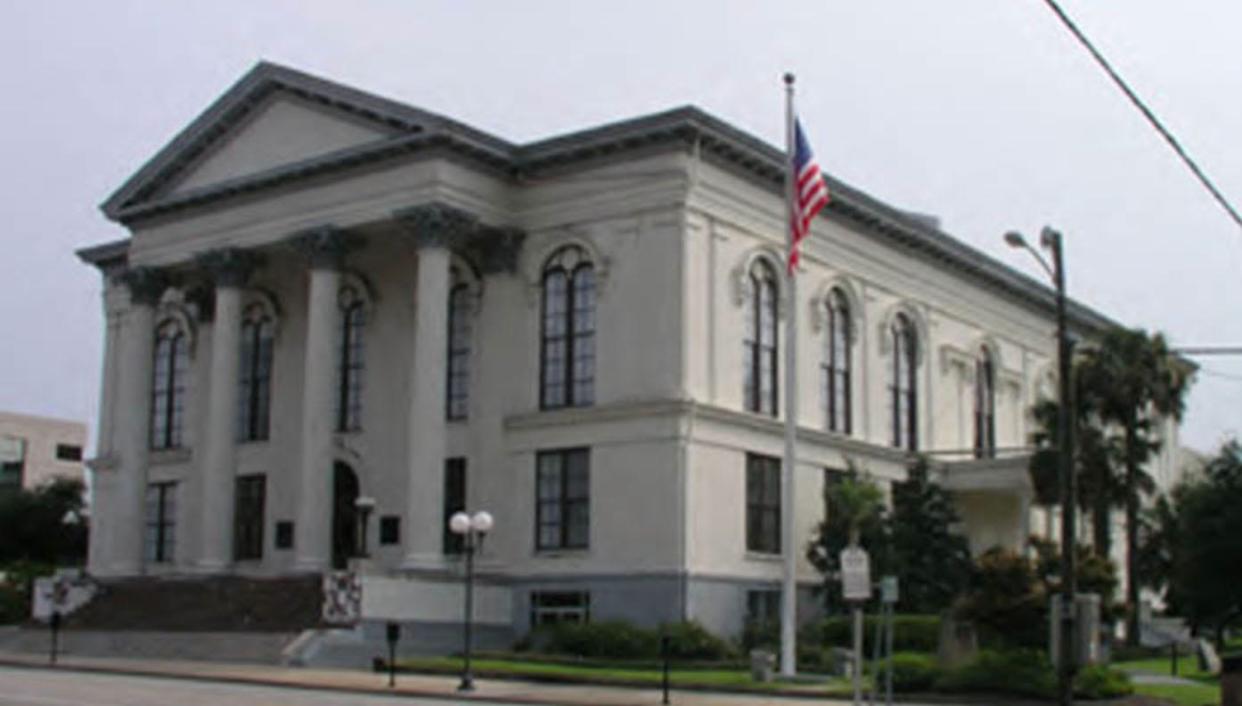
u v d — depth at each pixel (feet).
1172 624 224.74
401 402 171.83
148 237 181.88
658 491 149.18
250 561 182.60
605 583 151.23
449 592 150.51
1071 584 81.76
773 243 165.89
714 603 150.92
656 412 150.00
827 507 165.48
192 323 197.67
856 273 183.73
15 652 155.74
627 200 155.74
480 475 161.38
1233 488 162.61
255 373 188.34
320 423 159.84
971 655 116.57
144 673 122.11
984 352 217.56
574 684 119.44
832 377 178.60
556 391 159.53
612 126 154.81
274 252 173.47
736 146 156.87
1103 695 110.01
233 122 175.32
